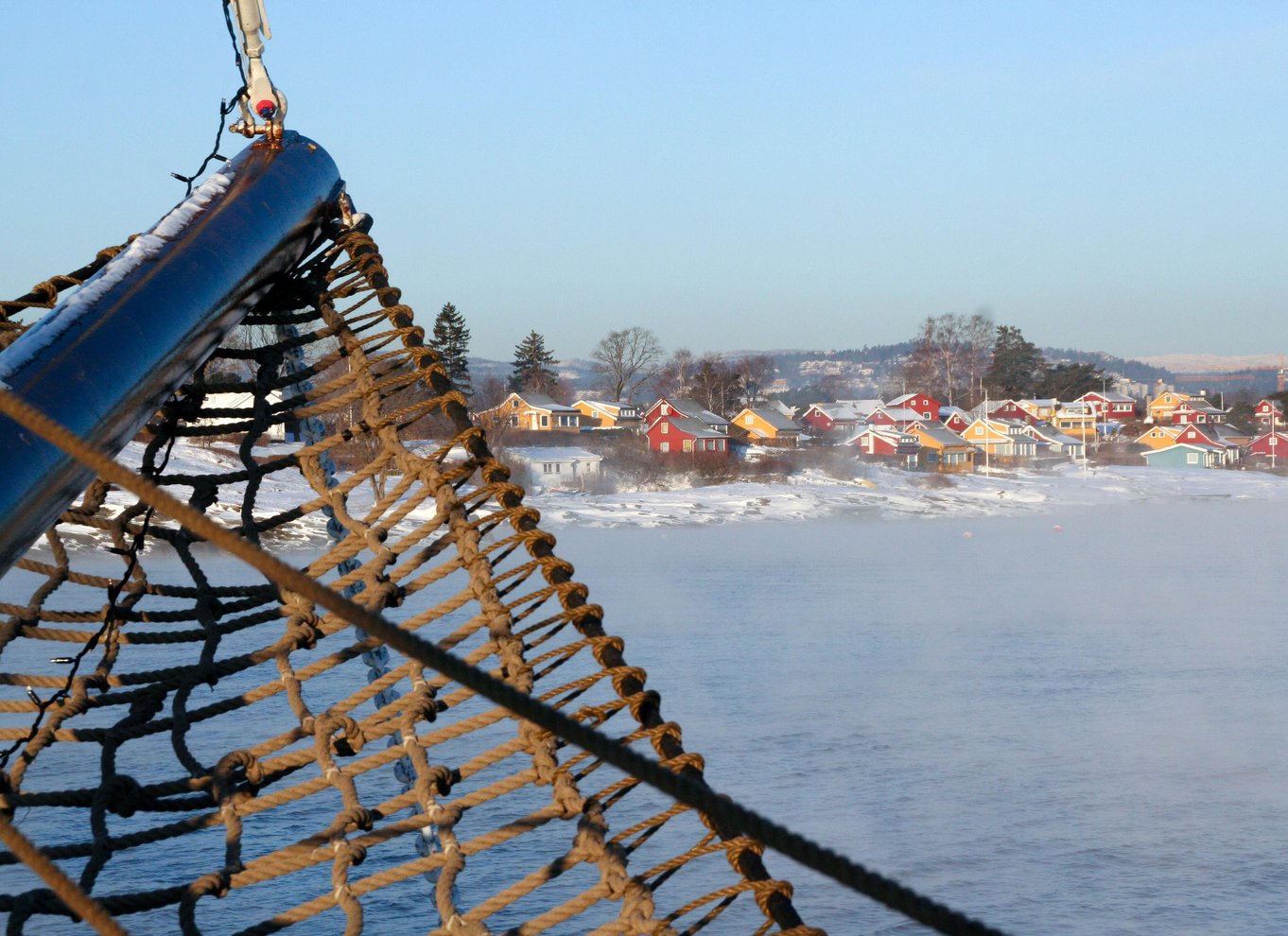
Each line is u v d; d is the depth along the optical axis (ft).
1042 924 53.98
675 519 254.88
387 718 14.49
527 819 12.28
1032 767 76.64
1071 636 126.82
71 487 12.17
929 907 5.37
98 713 74.02
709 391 504.02
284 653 16.08
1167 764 77.36
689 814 64.95
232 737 70.69
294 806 61.41
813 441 408.87
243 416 20.27
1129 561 202.59
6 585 112.47
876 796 70.64
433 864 12.03
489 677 5.64
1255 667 110.63
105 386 13.62
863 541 232.32
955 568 186.91
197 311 16.29
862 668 107.04
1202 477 412.98
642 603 145.59
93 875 11.82
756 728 85.25
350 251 23.57
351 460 157.58
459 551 17.11
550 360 514.27
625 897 11.08
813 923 54.24
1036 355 633.20
